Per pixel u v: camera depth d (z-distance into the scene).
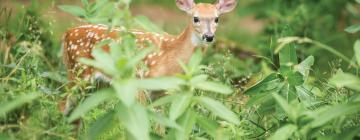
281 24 18.31
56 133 9.88
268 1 19.81
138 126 8.42
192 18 13.38
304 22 18.78
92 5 11.10
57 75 12.80
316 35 18.69
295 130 9.20
